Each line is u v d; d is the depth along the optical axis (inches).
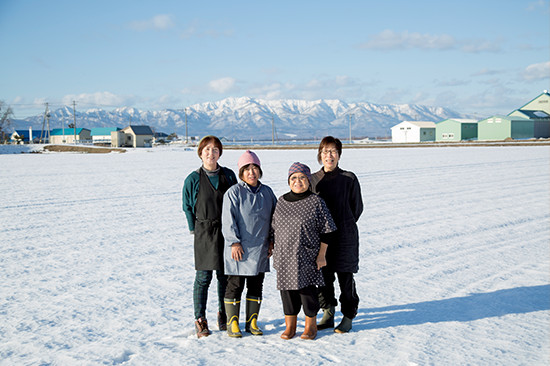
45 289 242.5
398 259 293.9
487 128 3243.1
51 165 1368.1
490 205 502.6
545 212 454.9
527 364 151.9
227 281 188.7
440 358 156.1
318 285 177.9
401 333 179.6
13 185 785.6
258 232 180.9
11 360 161.0
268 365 152.0
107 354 163.9
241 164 180.9
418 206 502.6
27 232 395.5
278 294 234.2
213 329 191.6
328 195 185.8
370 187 673.6
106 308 213.9
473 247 323.0
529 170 907.4
